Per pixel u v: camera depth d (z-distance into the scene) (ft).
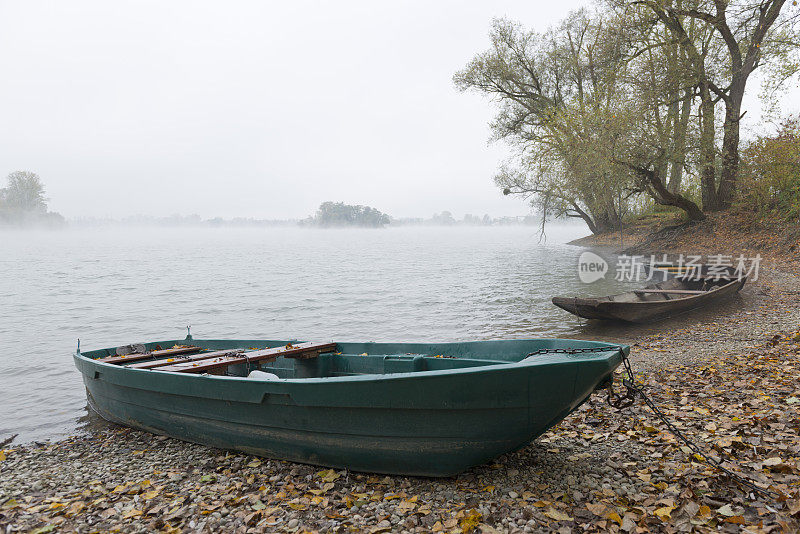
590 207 122.11
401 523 13.16
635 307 42.86
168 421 21.67
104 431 24.27
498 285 82.89
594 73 109.91
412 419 15.70
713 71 92.94
